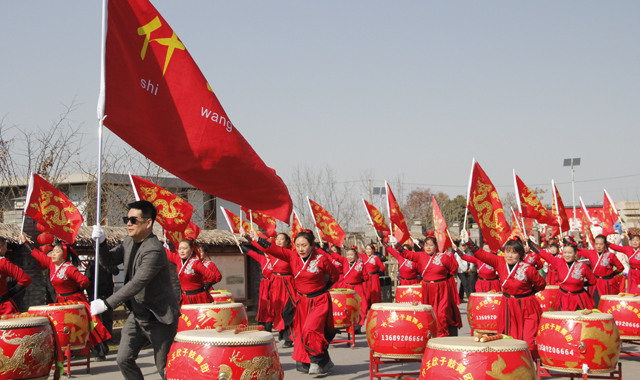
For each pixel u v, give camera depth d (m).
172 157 6.82
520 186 13.12
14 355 6.04
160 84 6.82
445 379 5.39
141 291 5.79
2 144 18.94
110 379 9.10
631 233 16.25
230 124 7.18
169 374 5.28
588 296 10.77
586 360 7.34
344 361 10.23
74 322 9.08
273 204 7.57
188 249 10.45
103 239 5.88
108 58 6.40
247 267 17.31
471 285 19.98
